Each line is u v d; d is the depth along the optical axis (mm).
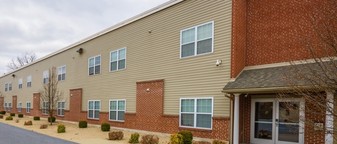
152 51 19062
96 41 26031
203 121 15062
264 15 14055
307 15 12180
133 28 21188
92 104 25969
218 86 14391
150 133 18500
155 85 18484
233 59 13820
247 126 13812
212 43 14938
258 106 13586
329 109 6898
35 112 39688
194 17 16156
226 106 13930
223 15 14578
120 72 22344
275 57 13297
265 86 11648
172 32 17547
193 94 15719
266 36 13820
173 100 17016
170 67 17438
